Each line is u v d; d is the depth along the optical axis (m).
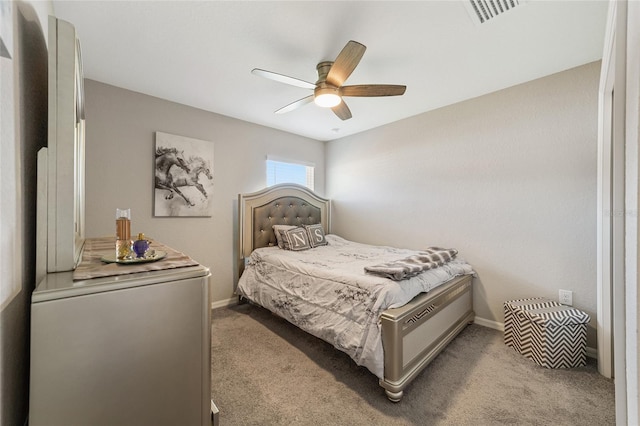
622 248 0.89
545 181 2.33
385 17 1.60
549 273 2.31
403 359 1.64
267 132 3.65
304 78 2.32
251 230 3.33
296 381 1.80
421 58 2.03
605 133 1.93
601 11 1.53
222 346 2.26
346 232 4.09
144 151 2.65
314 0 1.47
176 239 2.87
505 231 2.55
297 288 2.37
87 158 2.36
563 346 1.93
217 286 3.18
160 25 1.67
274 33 1.75
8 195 0.66
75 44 0.88
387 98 2.76
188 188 2.92
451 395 1.66
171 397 0.82
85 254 1.20
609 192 1.90
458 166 2.87
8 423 0.66
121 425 0.74
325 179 4.41
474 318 2.72
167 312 0.81
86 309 0.70
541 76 2.32
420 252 2.79
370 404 1.59
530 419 1.47
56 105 0.84
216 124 3.15
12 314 0.69
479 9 1.53
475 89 2.56
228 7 1.53
